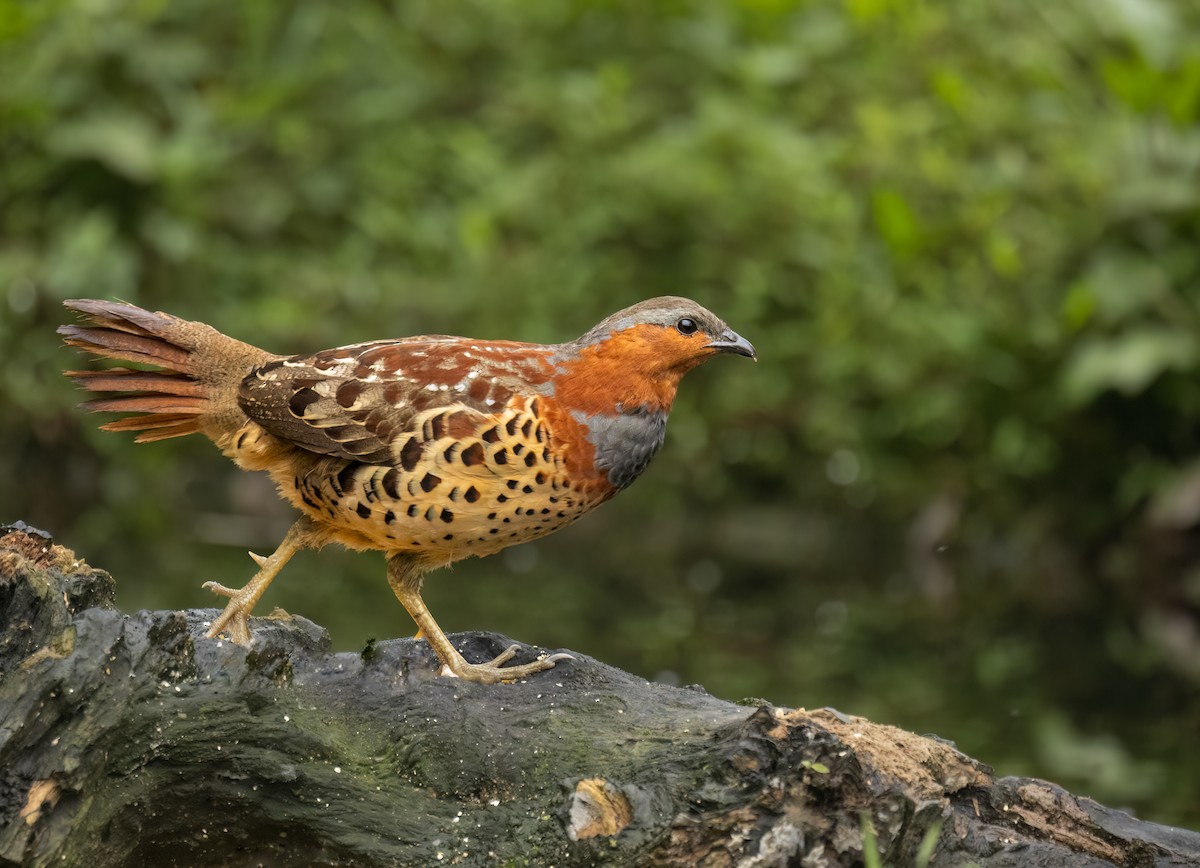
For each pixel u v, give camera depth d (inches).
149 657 224.8
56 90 549.0
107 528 500.4
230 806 228.2
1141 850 229.5
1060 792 236.2
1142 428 499.2
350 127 583.2
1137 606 471.8
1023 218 517.7
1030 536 502.0
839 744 216.4
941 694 375.9
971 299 506.9
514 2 603.2
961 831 227.6
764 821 214.4
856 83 562.9
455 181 570.9
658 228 539.5
